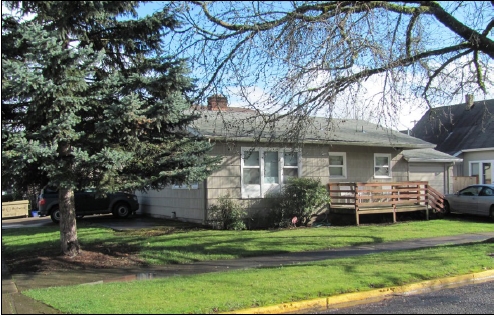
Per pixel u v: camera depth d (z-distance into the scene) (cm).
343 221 1788
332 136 1894
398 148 2191
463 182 2575
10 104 870
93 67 911
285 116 1086
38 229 1571
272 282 747
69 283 812
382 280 770
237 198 1608
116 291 699
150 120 902
